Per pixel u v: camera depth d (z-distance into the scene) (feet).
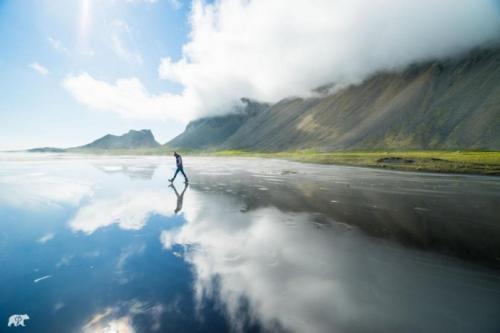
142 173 102.06
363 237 27.73
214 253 23.43
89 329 13.46
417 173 108.37
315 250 24.21
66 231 29.68
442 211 39.52
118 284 17.94
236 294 16.78
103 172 104.06
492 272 20.06
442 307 15.65
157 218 35.24
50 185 65.26
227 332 13.20
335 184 71.00
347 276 19.33
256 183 72.74
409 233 29.12
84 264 21.12
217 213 38.01
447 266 21.03
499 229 30.50
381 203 45.21
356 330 13.64
